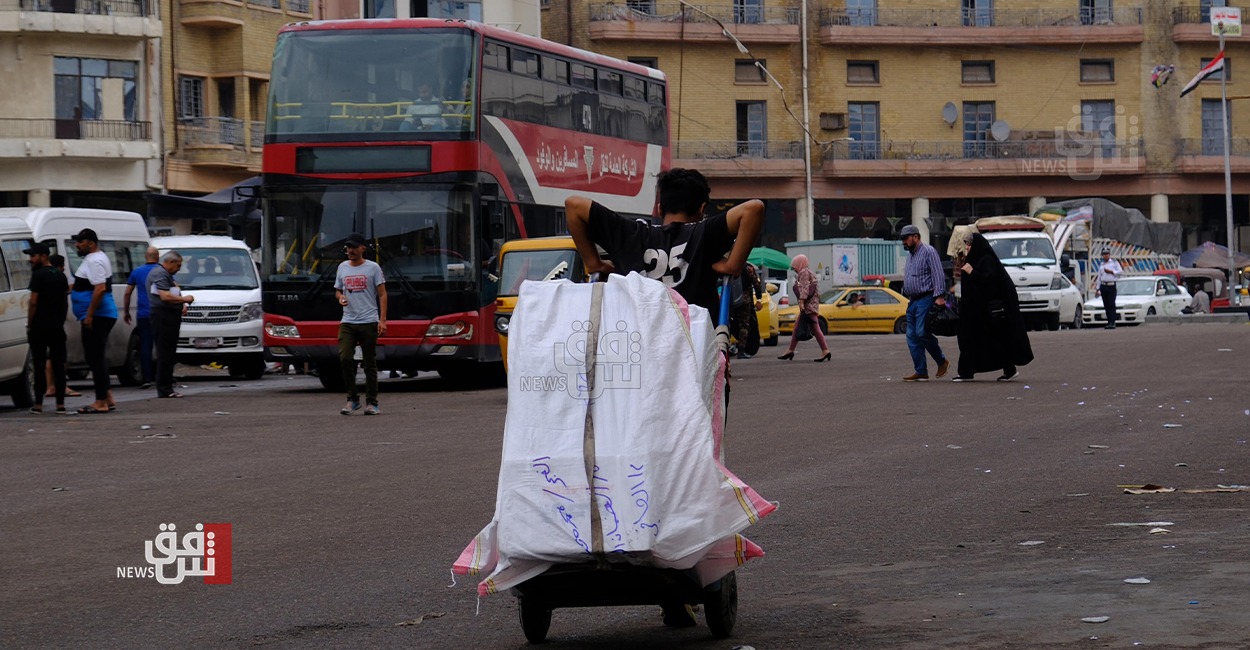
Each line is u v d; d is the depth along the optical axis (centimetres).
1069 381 2069
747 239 607
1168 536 827
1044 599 664
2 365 1939
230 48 4556
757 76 6381
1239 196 6919
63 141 4178
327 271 2286
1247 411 1546
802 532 890
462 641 636
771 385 2159
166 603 742
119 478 1228
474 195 2286
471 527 937
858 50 6469
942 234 6569
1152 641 569
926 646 585
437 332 2259
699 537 540
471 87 2300
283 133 2319
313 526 960
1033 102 6606
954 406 1716
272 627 679
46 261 1895
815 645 598
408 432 1578
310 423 1709
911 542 845
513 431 549
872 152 6475
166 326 2183
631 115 2873
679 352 555
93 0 4256
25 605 746
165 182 4388
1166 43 6688
